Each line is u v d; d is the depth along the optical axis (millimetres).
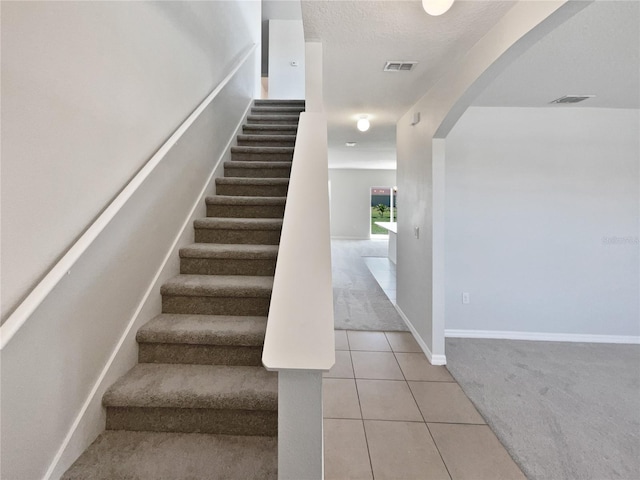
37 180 968
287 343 768
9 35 865
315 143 1688
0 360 887
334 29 1854
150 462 1153
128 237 1463
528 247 3271
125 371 1441
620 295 3229
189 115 2070
